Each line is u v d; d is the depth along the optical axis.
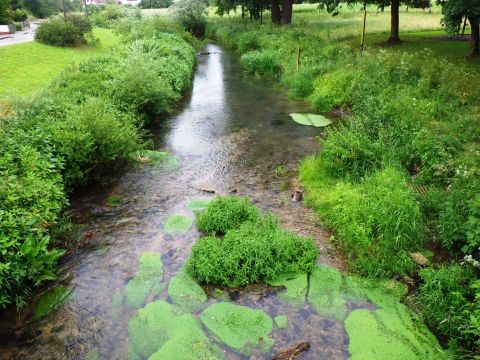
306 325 4.19
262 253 4.95
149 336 4.07
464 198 5.59
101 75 11.41
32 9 43.06
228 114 11.92
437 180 6.71
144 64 11.52
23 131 6.75
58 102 8.59
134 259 5.27
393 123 8.85
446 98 9.95
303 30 21.42
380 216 5.47
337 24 27.05
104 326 4.21
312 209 6.44
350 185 6.62
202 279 4.82
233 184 7.37
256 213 6.02
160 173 7.87
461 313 4.09
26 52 17.61
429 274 4.58
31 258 4.66
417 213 5.47
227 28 29.30
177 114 11.95
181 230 5.88
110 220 6.19
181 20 29.73
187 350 3.89
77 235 5.74
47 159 6.44
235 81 16.53
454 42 18.11
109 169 7.92
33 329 4.20
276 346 3.94
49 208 5.38
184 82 14.48
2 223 4.58
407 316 4.31
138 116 10.04
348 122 10.29
